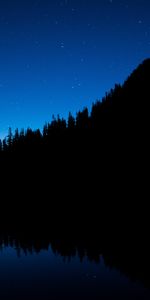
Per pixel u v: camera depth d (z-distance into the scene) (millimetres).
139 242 24547
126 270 17156
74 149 93875
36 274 17234
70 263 19531
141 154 65438
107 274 16578
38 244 26719
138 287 14109
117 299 12625
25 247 25672
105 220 38188
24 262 20391
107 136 87188
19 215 52156
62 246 25250
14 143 114750
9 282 15859
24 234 32906
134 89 102000
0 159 107312
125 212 41156
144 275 15977
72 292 13758
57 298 13039
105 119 99375
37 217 47844
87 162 80875
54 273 17344
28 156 103688
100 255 21250
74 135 103125
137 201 45562
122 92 109250
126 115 90375
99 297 12969
